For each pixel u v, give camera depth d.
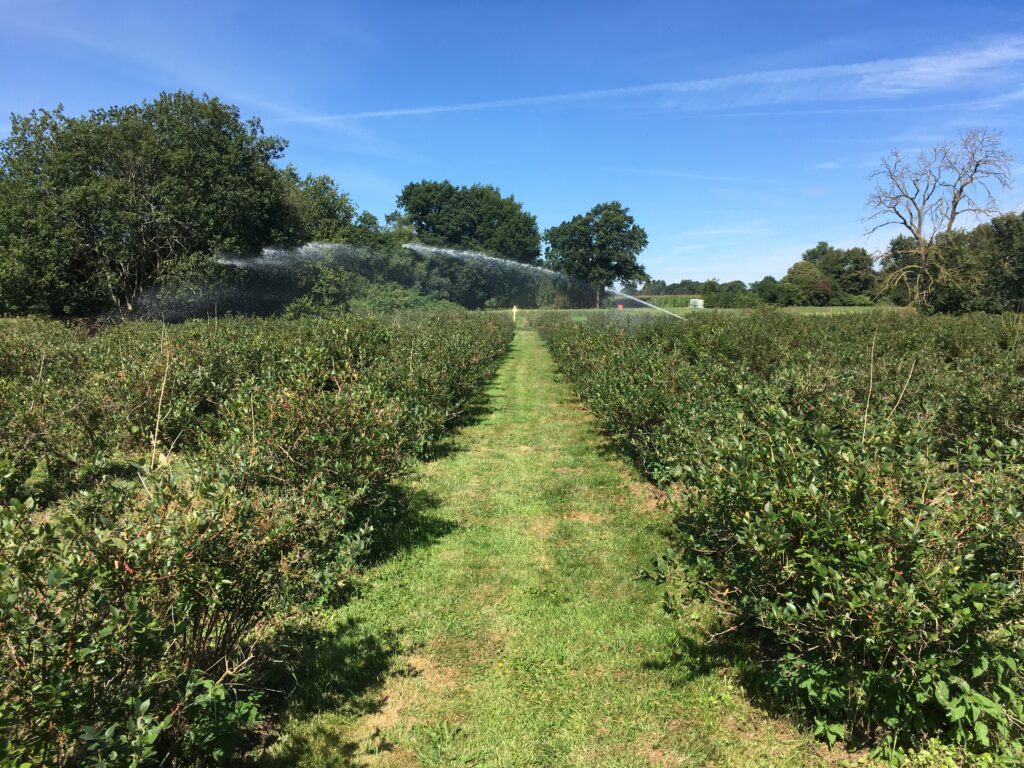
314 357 7.98
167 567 2.34
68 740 2.11
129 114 26.28
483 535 5.78
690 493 3.67
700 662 3.65
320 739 3.05
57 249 24.06
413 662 3.75
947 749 2.72
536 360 22.86
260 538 2.93
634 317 22.92
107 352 9.33
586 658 3.75
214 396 8.37
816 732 2.97
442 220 62.34
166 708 2.56
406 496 6.68
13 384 7.14
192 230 26.42
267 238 29.62
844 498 2.87
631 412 7.26
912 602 2.46
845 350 9.60
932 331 13.53
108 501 2.97
